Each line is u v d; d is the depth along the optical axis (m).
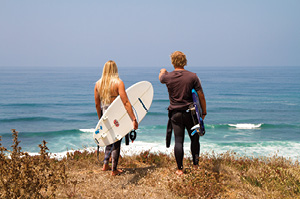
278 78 177.75
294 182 4.32
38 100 62.66
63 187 3.69
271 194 3.95
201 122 4.02
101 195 3.54
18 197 2.83
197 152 4.49
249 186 4.18
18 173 2.97
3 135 23.05
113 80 4.31
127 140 4.48
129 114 4.31
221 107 49.44
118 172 4.47
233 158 6.12
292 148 16.58
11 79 169.88
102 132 4.30
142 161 5.57
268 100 61.84
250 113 42.50
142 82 4.59
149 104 4.64
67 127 30.36
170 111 4.29
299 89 94.06
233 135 24.25
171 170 4.61
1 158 3.10
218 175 4.37
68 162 5.12
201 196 3.66
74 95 76.81
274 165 5.76
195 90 4.11
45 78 186.38
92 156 5.82
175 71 4.16
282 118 37.69
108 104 4.35
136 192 3.74
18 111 44.12
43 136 22.25
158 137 20.91
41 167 3.33
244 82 136.25
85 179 4.17
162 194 3.71
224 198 3.72
